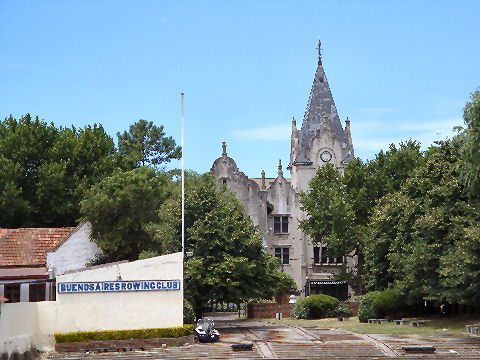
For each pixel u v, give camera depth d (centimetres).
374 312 5419
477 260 4091
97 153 6869
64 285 3775
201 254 4781
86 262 5244
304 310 6131
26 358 3366
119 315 3819
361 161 7281
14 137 6506
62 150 6656
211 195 5031
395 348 3625
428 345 3728
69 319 3756
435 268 4641
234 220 4944
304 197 7412
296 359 3312
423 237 4803
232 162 8562
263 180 8738
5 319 3167
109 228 5278
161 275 3897
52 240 5369
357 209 7038
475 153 4159
